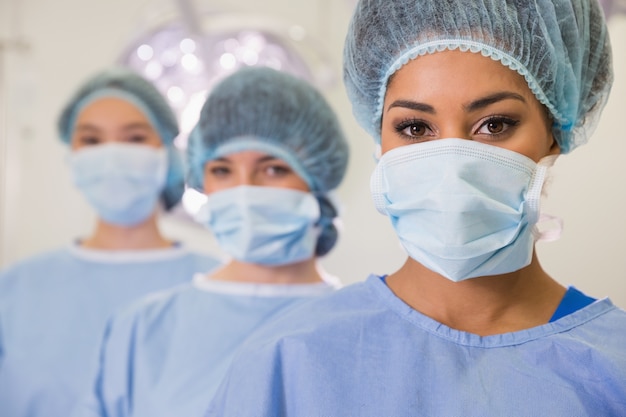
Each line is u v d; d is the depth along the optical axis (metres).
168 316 1.68
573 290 1.05
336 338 1.02
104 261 2.20
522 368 0.97
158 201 2.28
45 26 3.26
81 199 3.21
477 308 1.02
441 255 0.96
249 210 1.58
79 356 2.08
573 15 1.02
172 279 2.19
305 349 1.01
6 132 3.14
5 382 2.08
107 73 2.28
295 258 1.64
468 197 0.94
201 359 1.59
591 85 1.10
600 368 0.95
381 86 1.06
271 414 1.00
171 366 1.60
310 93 1.66
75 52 3.25
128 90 2.24
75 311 2.13
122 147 2.18
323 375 0.99
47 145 3.22
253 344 1.06
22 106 3.14
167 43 3.10
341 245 2.56
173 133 2.29
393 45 1.00
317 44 2.74
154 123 2.25
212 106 1.64
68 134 2.35
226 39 2.90
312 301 1.11
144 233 2.25
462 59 0.96
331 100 2.66
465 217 0.94
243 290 1.67
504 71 0.96
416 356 1.00
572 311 1.02
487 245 0.96
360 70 1.07
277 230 1.59
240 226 1.59
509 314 1.02
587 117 1.14
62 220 3.20
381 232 2.55
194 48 3.05
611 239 1.89
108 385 1.64
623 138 1.94
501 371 0.97
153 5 3.08
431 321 1.02
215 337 1.62
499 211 0.95
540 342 0.99
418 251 1.00
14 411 2.05
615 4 1.95
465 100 0.95
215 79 2.97
